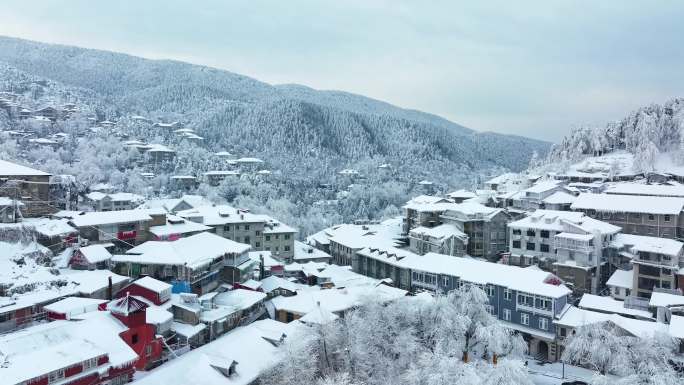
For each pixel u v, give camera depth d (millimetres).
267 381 47281
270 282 80750
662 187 108812
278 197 193750
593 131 171875
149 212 83562
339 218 189250
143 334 49281
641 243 78062
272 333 55219
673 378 45375
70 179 104312
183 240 74125
